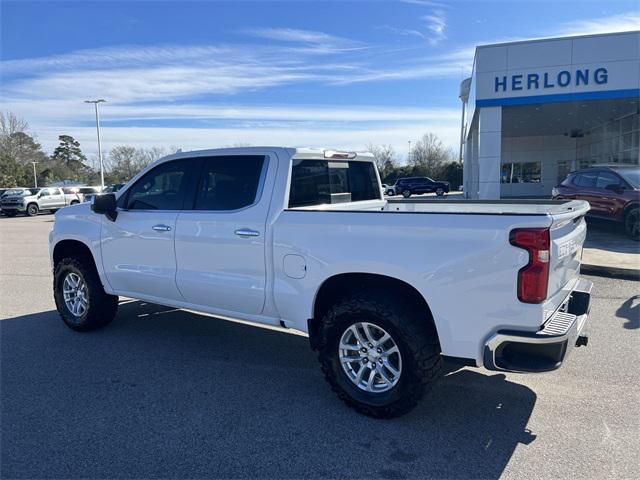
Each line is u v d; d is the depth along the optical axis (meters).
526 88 20.69
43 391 4.15
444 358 3.34
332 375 3.77
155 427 3.55
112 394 4.09
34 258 11.82
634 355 4.75
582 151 36.25
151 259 4.91
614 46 19.61
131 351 5.09
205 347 5.21
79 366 4.69
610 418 3.60
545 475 2.95
